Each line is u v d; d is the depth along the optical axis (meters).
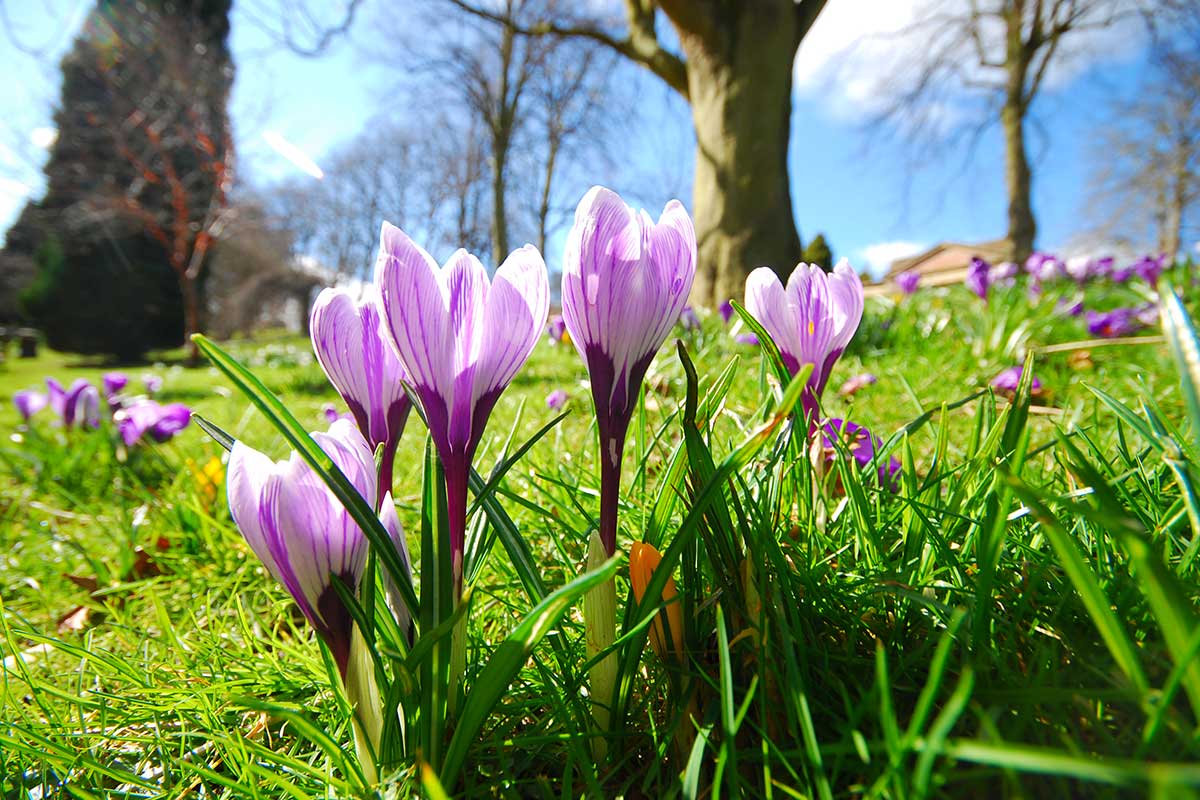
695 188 2.21
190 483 0.55
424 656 0.16
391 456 0.19
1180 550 0.20
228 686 0.24
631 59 2.60
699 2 2.05
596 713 0.18
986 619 0.18
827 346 0.24
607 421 0.16
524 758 0.19
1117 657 0.12
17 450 0.78
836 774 0.15
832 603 0.21
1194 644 0.10
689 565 0.20
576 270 0.15
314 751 0.21
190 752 0.22
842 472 0.23
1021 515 0.20
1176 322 0.13
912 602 0.20
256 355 3.24
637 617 0.17
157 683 0.26
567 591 0.14
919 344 0.98
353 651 0.16
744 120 2.06
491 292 0.15
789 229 2.11
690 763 0.14
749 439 0.15
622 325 0.16
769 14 2.06
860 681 0.19
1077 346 0.31
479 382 0.16
